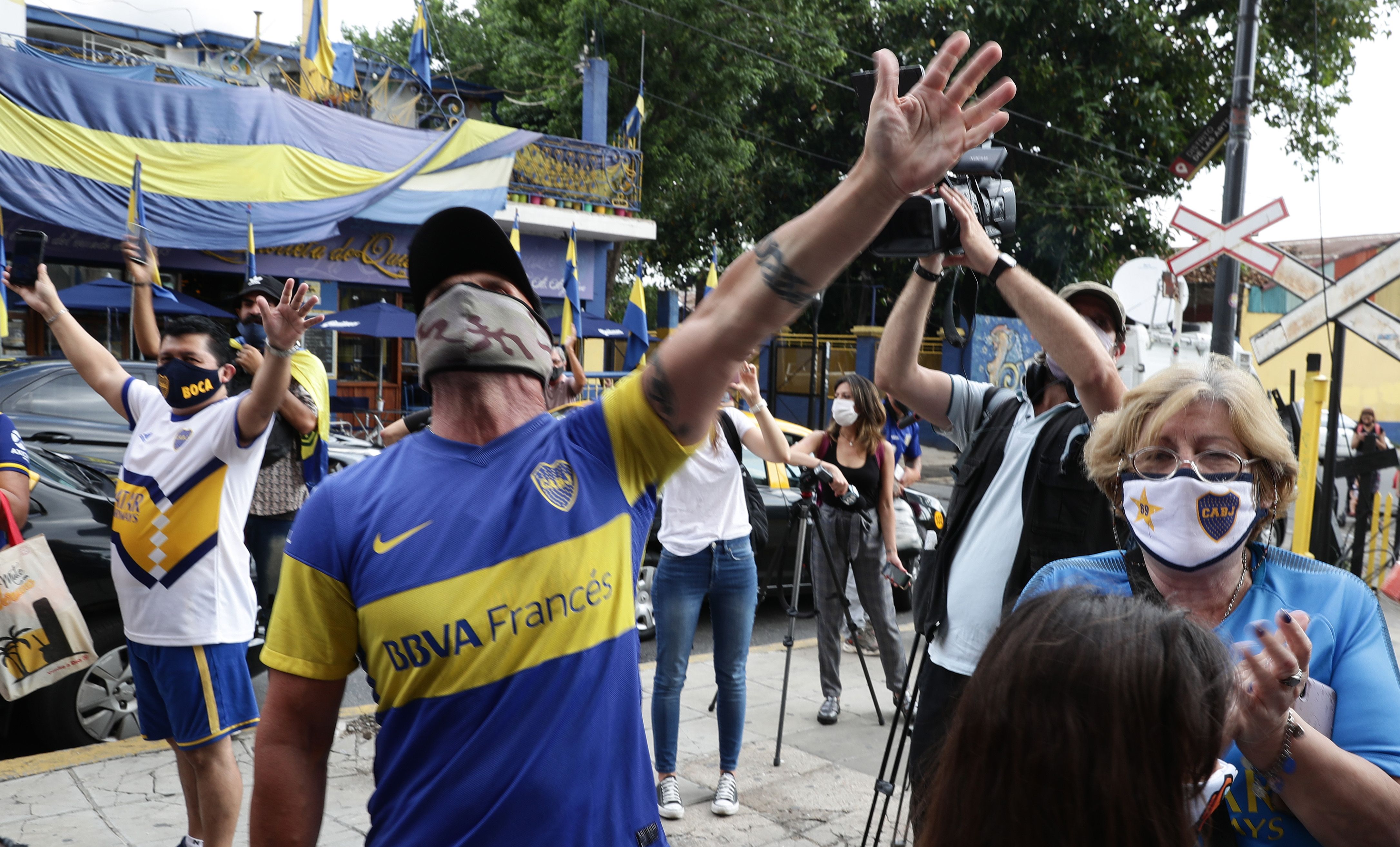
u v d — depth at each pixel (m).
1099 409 2.44
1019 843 1.01
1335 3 19.12
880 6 20.34
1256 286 19.12
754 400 4.30
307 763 1.53
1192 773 1.01
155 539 3.03
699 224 22.00
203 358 3.15
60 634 3.47
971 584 2.75
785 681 4.41
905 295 2.89
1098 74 19.58
